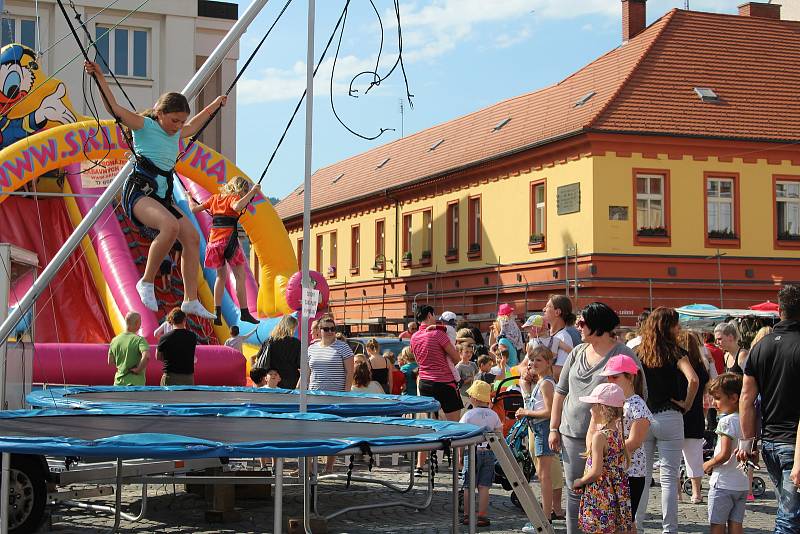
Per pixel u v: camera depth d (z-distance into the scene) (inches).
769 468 311.1
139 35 1424.7
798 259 1396.4
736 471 351.6
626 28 1615.4
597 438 297.3
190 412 370.6
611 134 1339.8
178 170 887.1
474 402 439.2
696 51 1503.4
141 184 297.4
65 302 854.5
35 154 778.2
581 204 1362.0
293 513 461.7
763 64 1509.6
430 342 561.6
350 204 2062.0
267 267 905.5
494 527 434.6
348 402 440.8
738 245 1378.0
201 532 419.2
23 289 451.8
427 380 563.2
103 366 675.4
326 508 481.7
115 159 821.2
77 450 253.1
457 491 314.2
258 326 855.1
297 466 592.7
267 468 515.8
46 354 665.6
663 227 1358.3
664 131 1350.9
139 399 442.0
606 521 295.9
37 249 870.4
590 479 297.7
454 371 565.0
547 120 1537.9
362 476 591.2
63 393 474.0
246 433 299.0
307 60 338.3
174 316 582.9
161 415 368.5
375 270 1971.0
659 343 370.3
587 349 327.6
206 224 938.1
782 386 305.0
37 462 395.2
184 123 306.2
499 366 572.1
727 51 1517.0
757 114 1414.9
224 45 326.0
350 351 566.3
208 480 388.5
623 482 298.2
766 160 1390.3
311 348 567.2
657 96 1412.4
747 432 327.0
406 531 427.2
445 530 428.8
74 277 869.8
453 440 286.4
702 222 1368.1
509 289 1510.8
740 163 1384.1
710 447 596.7
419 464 596.4
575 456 319.3
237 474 449.1
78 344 681.6
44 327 834.2
